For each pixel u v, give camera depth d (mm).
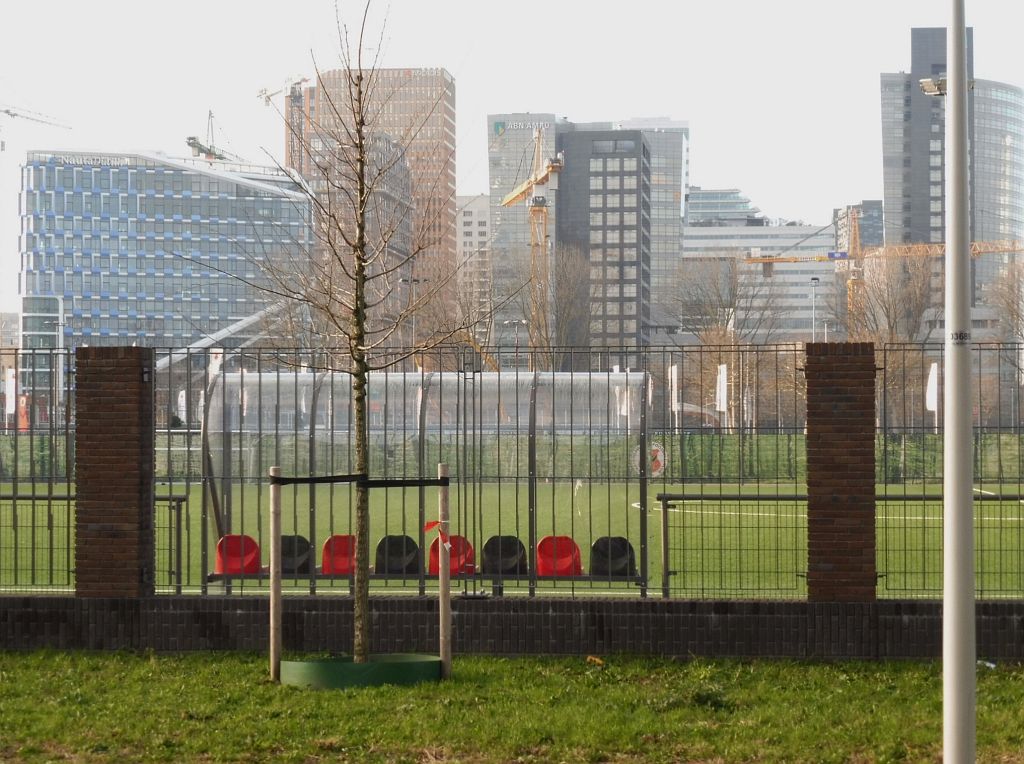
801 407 23953
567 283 93938
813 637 11617
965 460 7441
